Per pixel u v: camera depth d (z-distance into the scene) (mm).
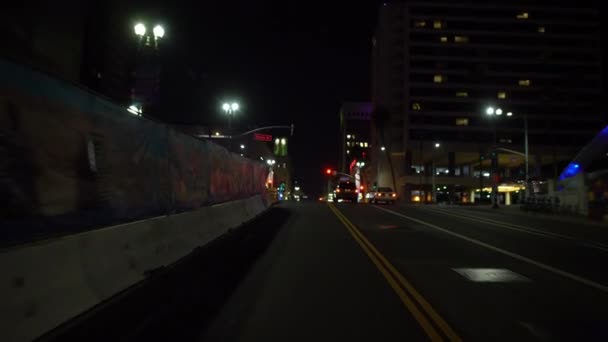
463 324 5477
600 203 26812
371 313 5863
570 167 38062
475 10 90438
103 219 6258
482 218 24625
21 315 4355
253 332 5066
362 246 11938
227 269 8547
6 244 4426
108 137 6430
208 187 12406
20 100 4641
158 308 5883
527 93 89625
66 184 5395
